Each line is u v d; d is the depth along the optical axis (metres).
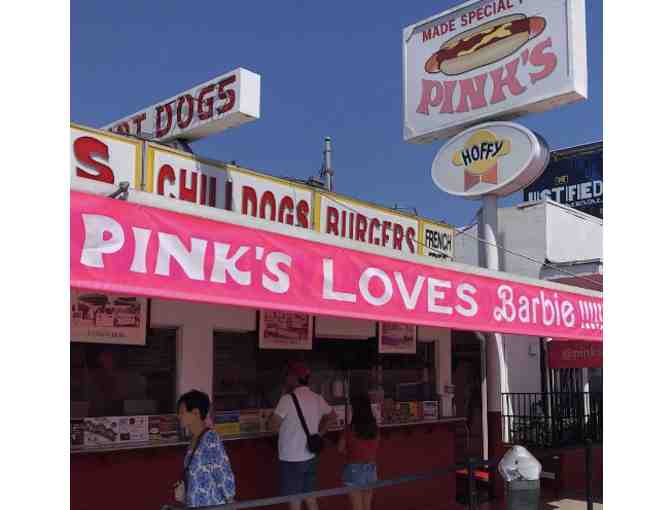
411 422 9.80
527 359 13.76
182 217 4.35
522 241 14.34
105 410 6.77
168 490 7.02
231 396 7.81
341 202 9.90
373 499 9.16
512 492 6.43
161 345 7.29
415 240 10.92
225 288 4.50
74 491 6.35
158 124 10.02
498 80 10.84
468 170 10.88
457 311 6.30
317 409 7.50
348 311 5.27
